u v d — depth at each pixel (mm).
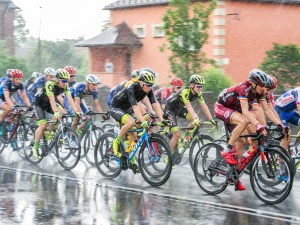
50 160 10266
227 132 7445
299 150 8070
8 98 10492
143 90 7918
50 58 40844
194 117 8852
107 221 5918
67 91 9602
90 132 9891
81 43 29500
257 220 6023
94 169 9320
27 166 9586
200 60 19766
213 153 7414
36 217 6047
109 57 28938
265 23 25047
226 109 7270
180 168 9547
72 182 8133
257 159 6934
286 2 25578
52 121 9930
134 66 27969
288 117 8508
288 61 20000
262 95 7152
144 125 7801
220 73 18812
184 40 19531
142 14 27625
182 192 7500
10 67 31484
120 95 8180
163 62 26391
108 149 8523
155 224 5812
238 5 24219
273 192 6832
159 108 8133
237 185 7152
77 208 6484
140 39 27766
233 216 6184
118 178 8539
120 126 8688
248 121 7004
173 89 10516
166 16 19516
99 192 7430
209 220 5996
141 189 7664
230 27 24078
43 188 7645
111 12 29641
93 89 10609
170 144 9242
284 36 25719
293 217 6180
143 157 8008
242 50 24484
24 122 10289
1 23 44531
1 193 7266
